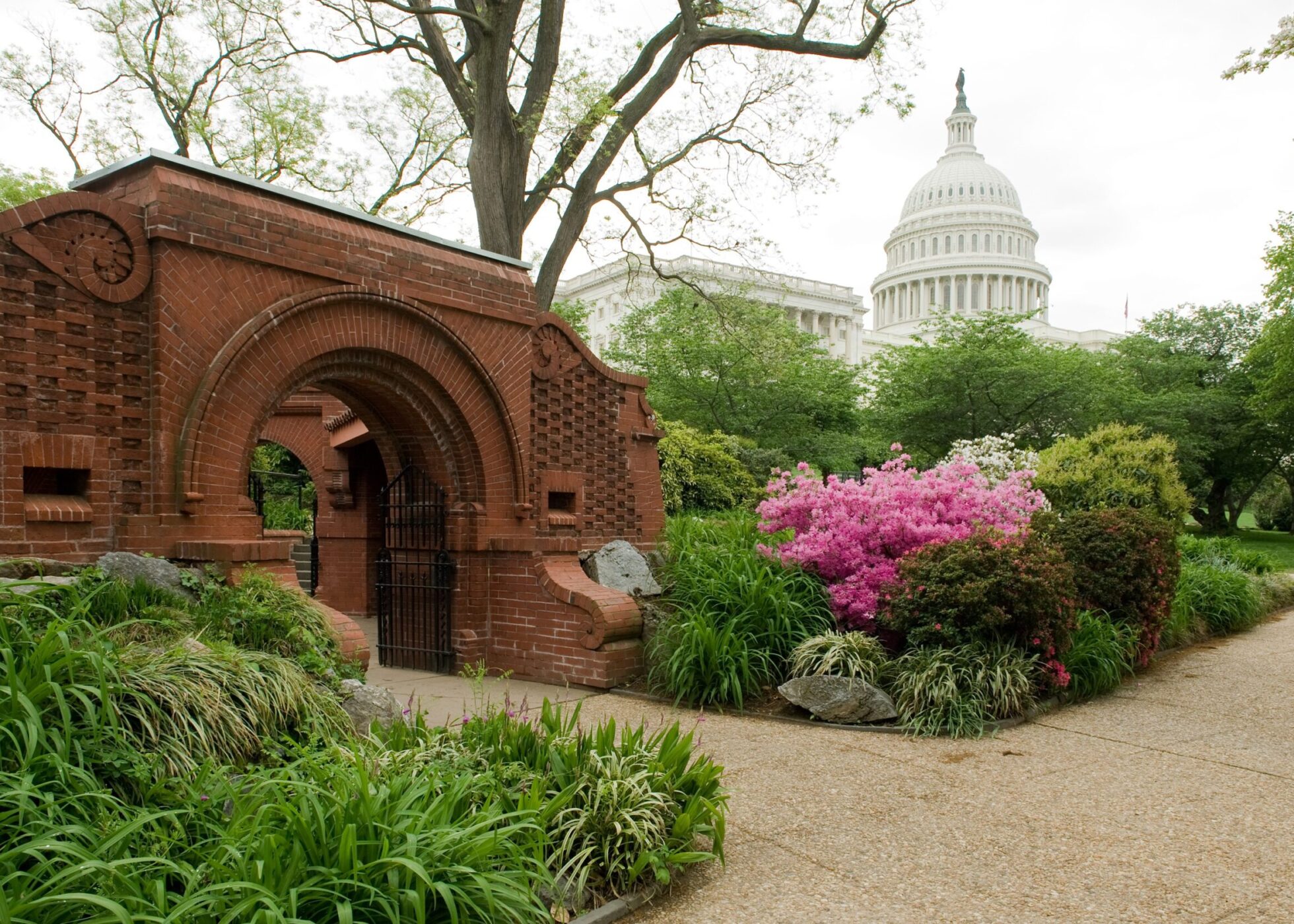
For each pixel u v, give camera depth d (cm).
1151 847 415
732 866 391
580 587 768
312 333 627
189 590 516
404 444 805
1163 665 916
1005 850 411
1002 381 2983
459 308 732
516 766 399
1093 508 1173
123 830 270
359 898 273
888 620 716
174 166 557
